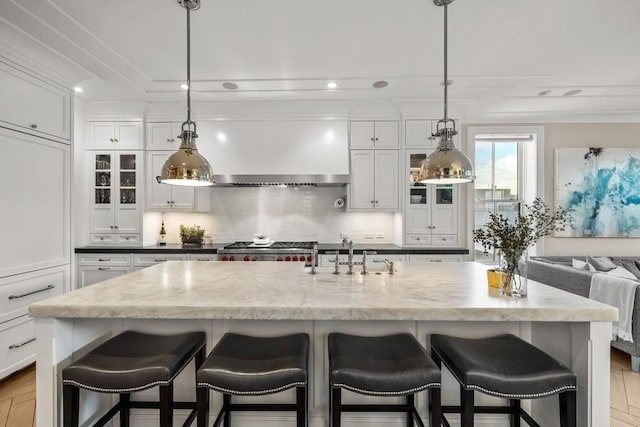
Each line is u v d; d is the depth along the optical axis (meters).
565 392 1.34
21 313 2.61
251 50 2.60
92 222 3.96
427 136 3.90
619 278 2.68
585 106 3.96
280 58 2.73
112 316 1.42
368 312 1.40
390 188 3.94
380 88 3.40
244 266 2.41
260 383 1.33
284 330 1.79
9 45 2.44
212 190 4.37
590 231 4.25
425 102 3.78
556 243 4.30
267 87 3.36
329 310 1.40
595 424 1.41
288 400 1.81
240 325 1.80
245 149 3.90
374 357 1.46
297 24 2.24
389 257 3.75
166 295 1.58
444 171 1.85
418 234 3.92
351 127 3.95
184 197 3.99
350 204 3.95
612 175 4.26
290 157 3.89
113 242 3.96
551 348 1.67
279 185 4.21
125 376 1.34
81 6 2.02
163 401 1.37
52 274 2.88
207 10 2.07
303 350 1.53
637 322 2.53
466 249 3.75
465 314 1.39
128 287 1.74
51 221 2.87
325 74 3.05
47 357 1.45
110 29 2.29
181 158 1.89
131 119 3.94
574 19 2.18
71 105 3.07
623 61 2.80
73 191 3.10
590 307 1.40
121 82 3.24
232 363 1.39
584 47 2.56
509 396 1.33
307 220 4.36
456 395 1.79
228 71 2.98
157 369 1.35
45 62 2.73
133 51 2.61
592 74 3.06
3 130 2.46
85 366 1.36
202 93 3.52
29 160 2.67
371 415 1.81
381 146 3.94
